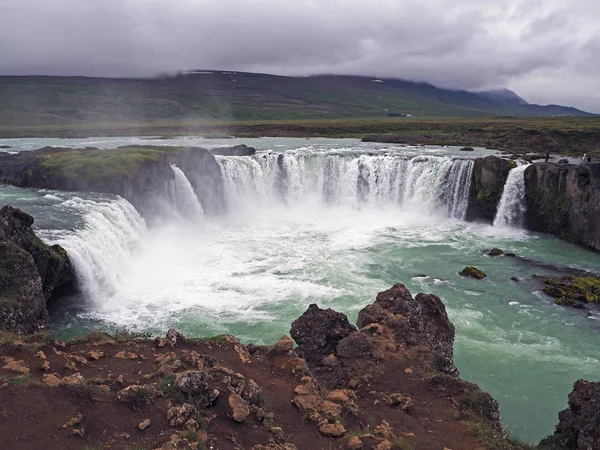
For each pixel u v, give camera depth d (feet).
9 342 51.24
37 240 92.89
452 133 387.34
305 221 184.85
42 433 36.73
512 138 289.53
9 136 339.57
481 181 179.42
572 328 95.25
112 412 40.55
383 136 340.18
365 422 48.85
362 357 63.82
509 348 86.89
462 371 79.61
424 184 191.21
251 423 42.88
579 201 151.64
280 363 56.95
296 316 98.07
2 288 76.64
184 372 45.42
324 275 122.11
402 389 58.13
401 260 135.13
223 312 99.35
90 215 119.75
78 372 47.80
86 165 157.17
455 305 105.60
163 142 305.73
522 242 155.63
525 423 67.62
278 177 205.36
